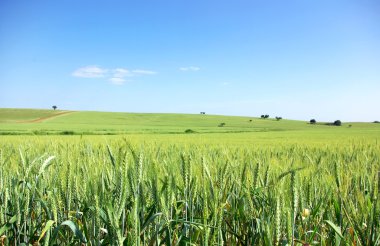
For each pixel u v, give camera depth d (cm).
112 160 315
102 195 288
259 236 279
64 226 321
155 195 278
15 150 943
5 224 296
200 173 351
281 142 2053
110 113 12600
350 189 388
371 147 1306
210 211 315
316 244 306
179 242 273
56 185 327
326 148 1266
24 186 345
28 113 11550
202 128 7988
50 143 1092
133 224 222
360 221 288
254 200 315
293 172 248
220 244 271
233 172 402
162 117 12056
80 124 8894
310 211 332
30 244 304
